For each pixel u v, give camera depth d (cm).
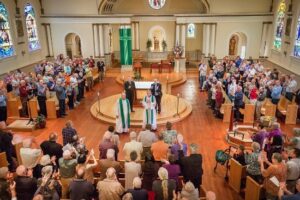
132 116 1176
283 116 1179
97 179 602
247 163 680
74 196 480
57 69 1602
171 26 2500
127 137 1038
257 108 1134
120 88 1725
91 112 1273
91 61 1873
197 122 1183
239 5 2067
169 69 2100
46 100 1214
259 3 2041
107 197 475
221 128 1120
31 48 2005
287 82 1276
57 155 645
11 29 1725
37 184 512
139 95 1344
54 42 2214
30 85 1297
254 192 623
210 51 2200
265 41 2114
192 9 2391
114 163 562
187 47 2548
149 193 543
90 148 959
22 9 1852
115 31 2548
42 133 1074
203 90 1661
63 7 2130
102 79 1922
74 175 561
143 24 2508
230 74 1448
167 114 1199
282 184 529
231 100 1201
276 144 737
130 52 2156
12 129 1090
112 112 1236
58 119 1225
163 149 634
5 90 1205
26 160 616
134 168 558
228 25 2122
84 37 2197
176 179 552
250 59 1925
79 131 1098
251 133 984
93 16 2131
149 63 2472
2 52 1631
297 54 1581
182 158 586
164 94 1492
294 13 1616
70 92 1328
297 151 599
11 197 497
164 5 2386
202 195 579
